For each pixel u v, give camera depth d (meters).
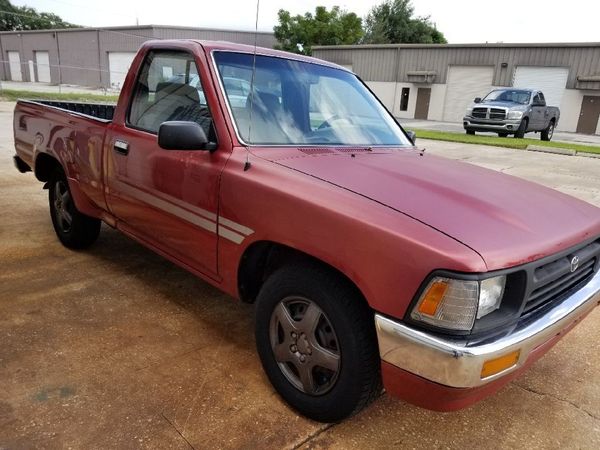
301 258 2.36
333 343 2.24
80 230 4.25
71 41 43.25
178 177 2.87
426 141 16.72
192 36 38.44
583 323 3.72
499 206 2.28
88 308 3.39
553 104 28.45
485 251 1.85
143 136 3.21
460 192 2.37
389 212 2.05
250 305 3.60
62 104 5.12
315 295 2.21
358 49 34.91
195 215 2.79
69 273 3.95
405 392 1.96
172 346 2.99
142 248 4.62
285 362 2.47
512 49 29.14
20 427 2.23
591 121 27.45
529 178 9.90
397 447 2.30
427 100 33.00
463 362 1.78
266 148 2.73
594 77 26.47
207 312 3.46
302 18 44.69
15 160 5.00
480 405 2.65
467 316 1.81
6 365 2.67
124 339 3.03
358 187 2.27
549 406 2.68
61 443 2.15
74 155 3.89
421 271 1.84
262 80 3.05
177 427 2.30
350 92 3.59
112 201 3.55
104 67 41.78
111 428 2.26
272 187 2.36
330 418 2.31
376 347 2.11
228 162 2.62
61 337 3.00
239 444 2.22
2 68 50.62
